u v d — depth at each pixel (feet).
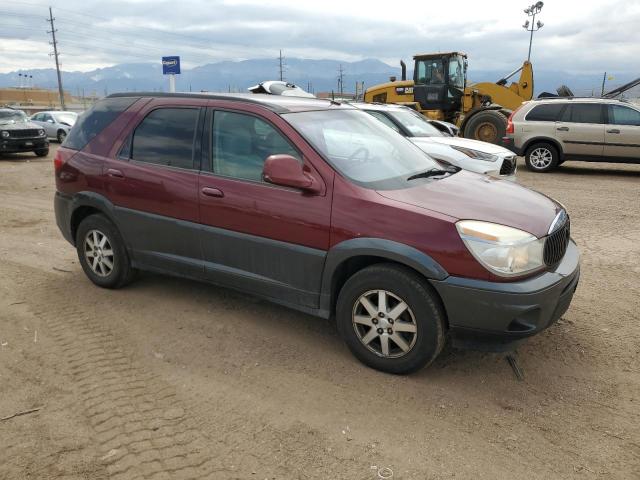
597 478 8.66
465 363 12.21
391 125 28.96
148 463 8.89
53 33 230.68
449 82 56.18
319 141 12.54
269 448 9.30
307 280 12.23
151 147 14.74
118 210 15.25
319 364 12.14
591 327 14.10
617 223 25.93
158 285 16.92
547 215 11.69
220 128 13.57
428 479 8.61
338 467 8.85
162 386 11.23
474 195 12.00
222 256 13.50
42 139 59.16
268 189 12.48
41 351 12.73
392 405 10.59
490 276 10.27
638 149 40.81
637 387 11.27
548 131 43.55
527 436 9.68
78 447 9.29
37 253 20.61
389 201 11.24
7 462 8.93
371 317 11.57
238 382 11.41
